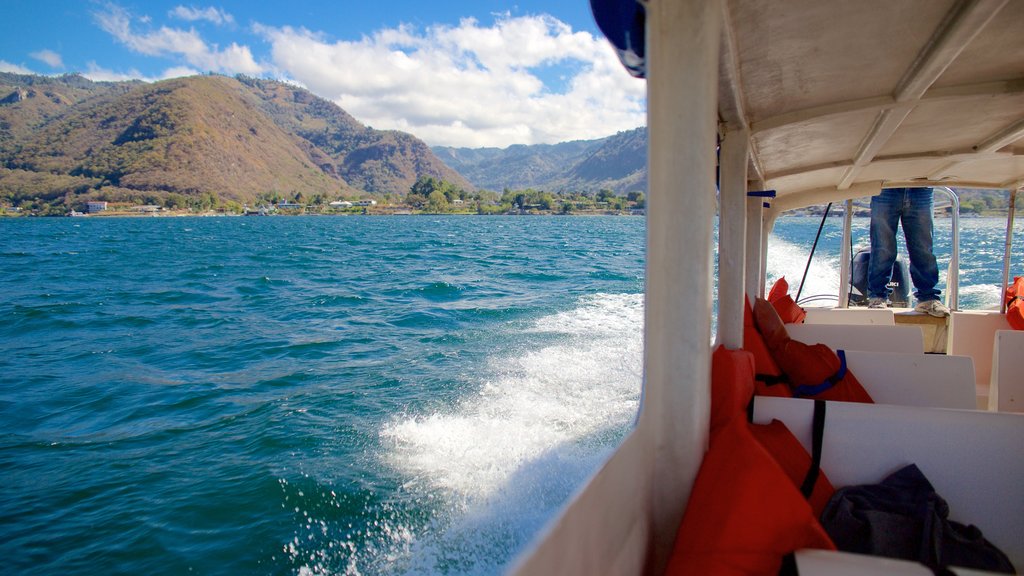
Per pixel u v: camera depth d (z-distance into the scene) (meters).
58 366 13.39
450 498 5.67
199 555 5.66
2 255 47.44
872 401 3.26
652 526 2.05
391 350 12.89
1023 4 1.95
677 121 1.87
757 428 2.42
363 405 8.99
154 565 5.62
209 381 11.52
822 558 1.62
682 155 1.88
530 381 9.15
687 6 1.82
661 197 1.92
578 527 1.31
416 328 15.31
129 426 9.30
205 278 30.31
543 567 1.10
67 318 19.61
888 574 1.53
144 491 6.96
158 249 52.69
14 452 8.42
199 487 6.88
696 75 1.84
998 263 18.41
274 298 22.64
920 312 5.93
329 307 19.92
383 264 35.28
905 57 2.46
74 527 6.34
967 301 12.08
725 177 3.21
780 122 3.23
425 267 33.03
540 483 5.55
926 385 3.21
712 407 2.51
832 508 2.17
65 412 10.20
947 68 2.66
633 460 1.79
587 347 11.41
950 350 5.59
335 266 35.16
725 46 2.06
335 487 6.25
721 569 1.70
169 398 10.62
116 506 6.68
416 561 4.72
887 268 6.67
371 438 7.53
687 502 2.03
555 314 15.88
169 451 8.12
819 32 2.17
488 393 8.75
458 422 7.69
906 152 4.47
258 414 9.16
